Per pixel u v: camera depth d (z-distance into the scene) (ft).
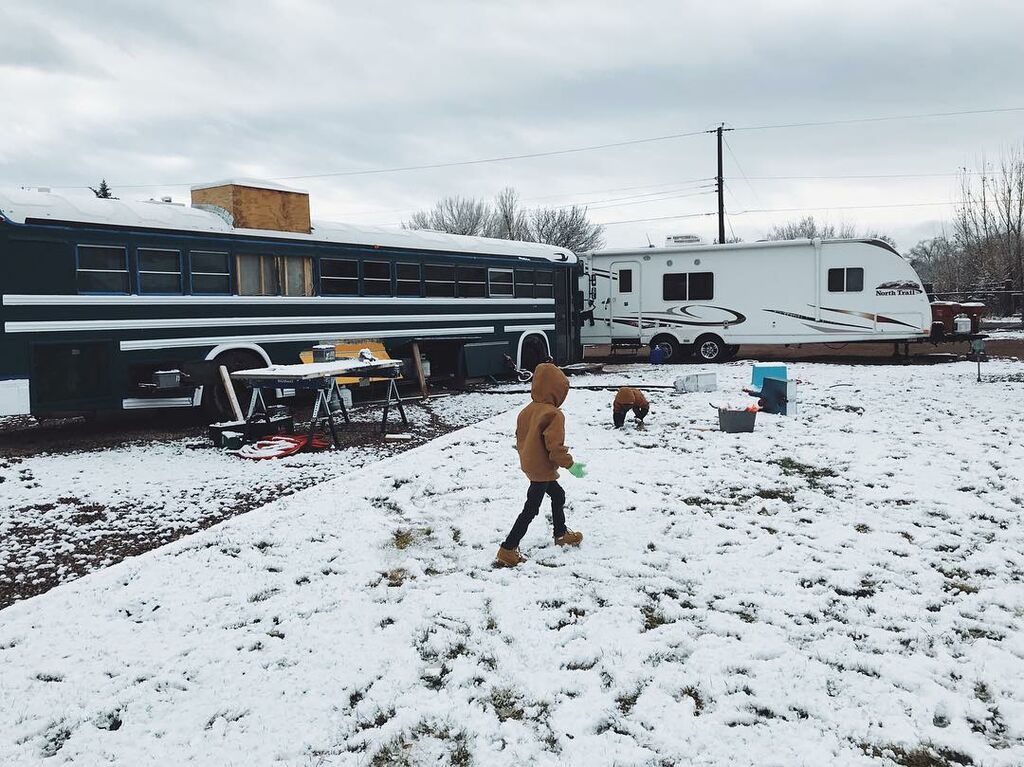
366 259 43.65
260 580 16.20
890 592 14.98
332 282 41.75
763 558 16.97
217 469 27.22
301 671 12.41
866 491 22.12
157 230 33.94
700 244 68.80
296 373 29.86
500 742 10.46
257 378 30.48
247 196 37.68
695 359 70.38
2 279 29.55
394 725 10.84
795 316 64.59
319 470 27.09
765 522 19.57
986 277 138.51
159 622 14.25
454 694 11.62
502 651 12.87
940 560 16.69
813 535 18.48
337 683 12.02
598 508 20.95
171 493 24.11
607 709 11.13
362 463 28.19
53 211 30.83
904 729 10.49
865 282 62.64
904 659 12.32
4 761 10.27
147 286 33.76
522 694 11.60
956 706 10.99
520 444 17.31
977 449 27.17
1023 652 12.48
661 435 31.60
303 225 40.45
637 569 16.42
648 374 57.57
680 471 25.04
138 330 33.40
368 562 17.19
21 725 11.04
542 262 57.57
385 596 15.25
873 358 69.56
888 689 11.50
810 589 15.28
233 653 13.01
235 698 11.65
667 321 68.28
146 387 33.86
